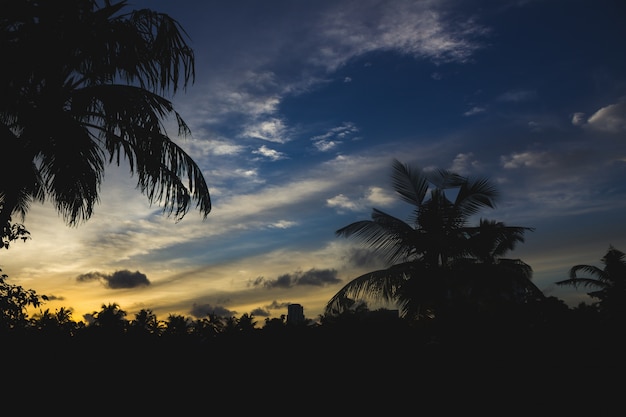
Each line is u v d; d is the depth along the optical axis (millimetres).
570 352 4691
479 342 4863
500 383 4621
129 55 8945
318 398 4668
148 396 4754
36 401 4629
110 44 8781
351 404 4633
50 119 8039
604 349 4660
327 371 4758
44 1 7926
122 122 8984
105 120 9438
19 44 7793
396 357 4801
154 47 9211
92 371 4840
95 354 5020
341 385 4699
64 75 8664
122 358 4957
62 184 8359
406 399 4617
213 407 4695
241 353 4938
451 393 4613
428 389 4648
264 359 4863
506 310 5121
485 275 11062
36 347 4926
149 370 4871
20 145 7738
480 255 12141
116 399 4723
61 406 4637
